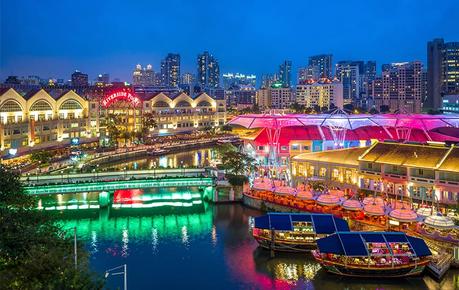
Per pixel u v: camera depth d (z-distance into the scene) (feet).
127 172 524.93
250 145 642.63
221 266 324.19
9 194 256.32
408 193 420.77
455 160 401.29
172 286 293.23
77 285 168.35
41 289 168.35
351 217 392.47
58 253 186.50
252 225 394.32
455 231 333.42
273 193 462.60
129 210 463.83
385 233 311.88
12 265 190.90
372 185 449.48
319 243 306.96
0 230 208.74
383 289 287.28
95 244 367.45
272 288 290.15
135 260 335.06
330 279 301.43
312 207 421.59
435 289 286.25
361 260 297.74
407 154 432.25
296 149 611.88
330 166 482.69
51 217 250.16
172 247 360.89
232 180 492.95
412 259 298.35
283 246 339.16
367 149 466.29
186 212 460.55
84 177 506.48
